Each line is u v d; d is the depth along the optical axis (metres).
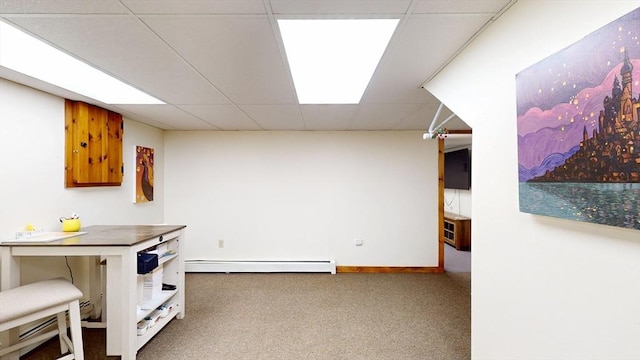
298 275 3.95
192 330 2.46
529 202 1.09
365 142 4.17
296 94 2.42
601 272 0.87
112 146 2.99
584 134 0.86
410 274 4.04
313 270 4.04
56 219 2.43
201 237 4.18
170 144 4.17
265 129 4.09
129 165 3.40
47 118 2.35
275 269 4.04
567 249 0.98
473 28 1.40
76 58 1.70
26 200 2.19
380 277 3.89
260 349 2.19
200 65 1.81
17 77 2.00
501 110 1.30
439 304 3.01
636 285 0.78
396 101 2.62
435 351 2.18
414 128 3.99
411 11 1.25
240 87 2.24
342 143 4.17
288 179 4.18
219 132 4.18
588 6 0.89
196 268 4.02
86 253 1.92
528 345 1.16
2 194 2.03
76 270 2.57
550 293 1.05
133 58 1.71
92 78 2.02
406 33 1.44
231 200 4.18
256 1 1.17
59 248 1.90
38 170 2.28
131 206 3.44
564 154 0.93
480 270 1.47
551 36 1.03
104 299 2.48
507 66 1.26
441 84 1.90
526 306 1.17
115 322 1.91
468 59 1.57
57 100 2.43
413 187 4.16
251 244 4.17
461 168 5.73
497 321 1.35
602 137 0.81
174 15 1.27
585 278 0.92
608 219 0.80
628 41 0.74
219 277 3.86
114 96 2.46
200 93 2.38
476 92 1.50
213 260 4.12
